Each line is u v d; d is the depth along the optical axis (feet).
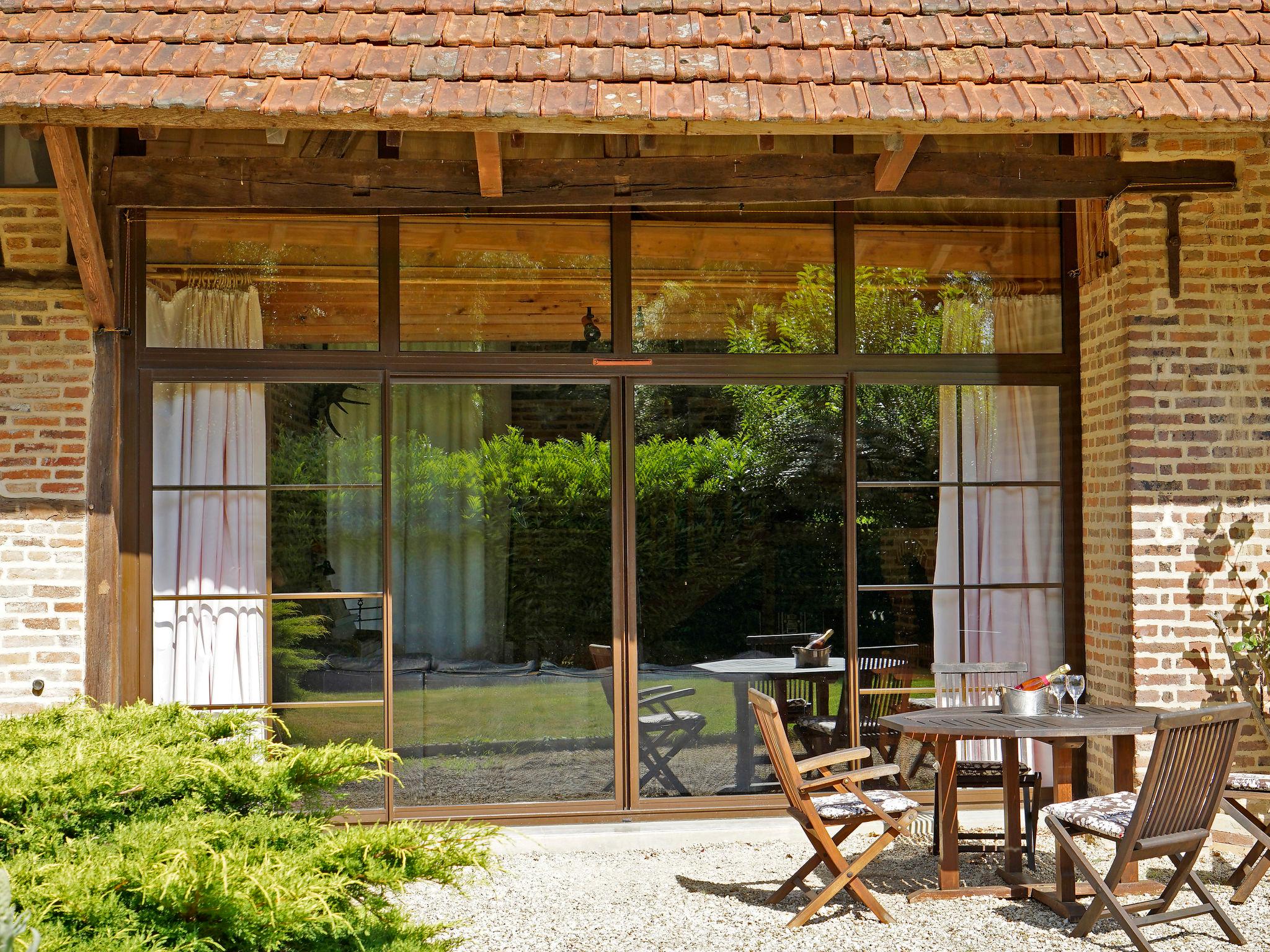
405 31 16.49
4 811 7.62
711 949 13.55
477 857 8.08
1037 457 20.39
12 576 17.67
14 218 17.81
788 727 20.49
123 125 15.07
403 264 19.27
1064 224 20.38
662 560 22.30
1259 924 14.25
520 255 19.51
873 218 20.10
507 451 22.65
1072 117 15.07
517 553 22.57
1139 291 18.51
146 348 18.72
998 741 20.56
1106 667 19.25
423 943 8.14
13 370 17.80
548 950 13.58
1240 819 15.23
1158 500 18.42
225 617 18.97
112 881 6.72
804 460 21.72
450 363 19.21
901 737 19.99
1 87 14.65
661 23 17.08
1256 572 18.52
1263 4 17.66
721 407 22.17
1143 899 15.10
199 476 18.99
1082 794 19.93
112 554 17.98
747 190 18.16
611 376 19.51
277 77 15.33
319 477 19.20
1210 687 18.38
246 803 8.65
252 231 19.02
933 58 16.28
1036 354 20.26
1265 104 15.34
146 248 18.78
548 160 18.17
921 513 20.20
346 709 19.11
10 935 5.50
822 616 21.34
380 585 19.24
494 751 20.95
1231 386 18.57
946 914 14.79
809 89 15.53
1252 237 18.65
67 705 10.07
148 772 8.16
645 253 19.67
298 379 19.07
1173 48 16.67
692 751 20.36
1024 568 20.29
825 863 15.49
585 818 19.26
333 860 7.60
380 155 19.06
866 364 19.92
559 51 16.22
